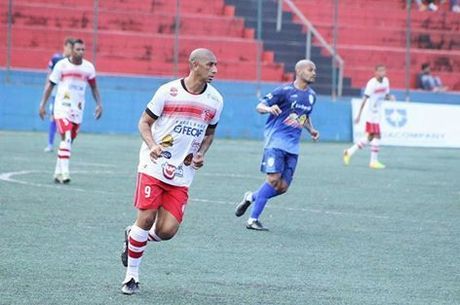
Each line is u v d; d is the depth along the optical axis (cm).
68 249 1802
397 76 6350
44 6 5975
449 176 3753
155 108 1448
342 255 1880
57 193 2645
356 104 5662
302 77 2192
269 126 2208
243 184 3134
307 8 6506
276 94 2186
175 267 1677
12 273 1554
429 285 1605
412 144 5584
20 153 3897
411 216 2514
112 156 3966
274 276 1634
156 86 5616
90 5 6128
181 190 1481
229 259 1780
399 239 2111
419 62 6481
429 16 6744
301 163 4112
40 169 3284
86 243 1877
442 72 6494
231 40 6128
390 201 2838
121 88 5553
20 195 2561
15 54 5725
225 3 6331
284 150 2177
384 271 1725
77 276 1555
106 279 1541
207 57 1446
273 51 6197
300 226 2258
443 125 5628
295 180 3359
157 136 1462
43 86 5288
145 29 6103
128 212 2344
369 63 6344
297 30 6297
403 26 6669
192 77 1457
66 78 2886
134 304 1373
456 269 1769
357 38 6469
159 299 1414
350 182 3366
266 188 2167
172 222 1473
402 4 6806
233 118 5550
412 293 1535
